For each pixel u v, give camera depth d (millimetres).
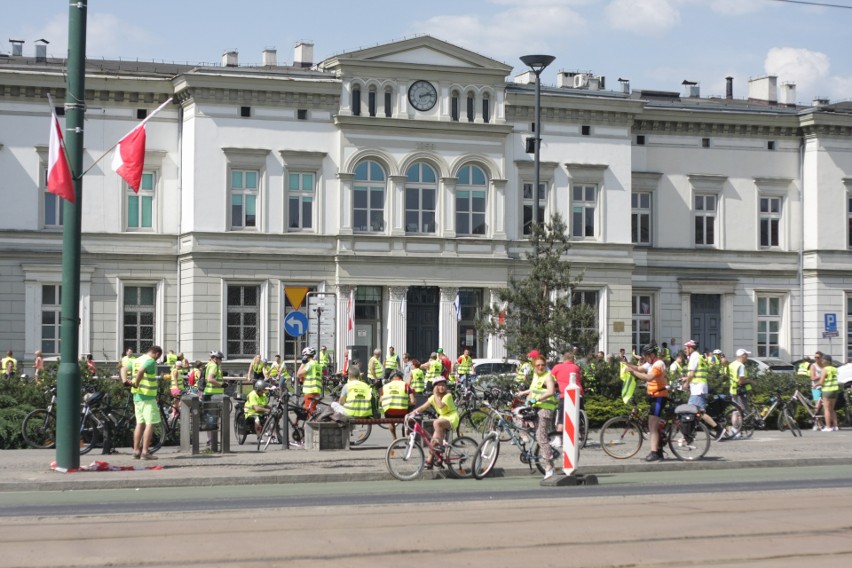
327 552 14938
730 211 65062
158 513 18250
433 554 14906
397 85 58125
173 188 57125
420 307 58812
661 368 27375
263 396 32312
